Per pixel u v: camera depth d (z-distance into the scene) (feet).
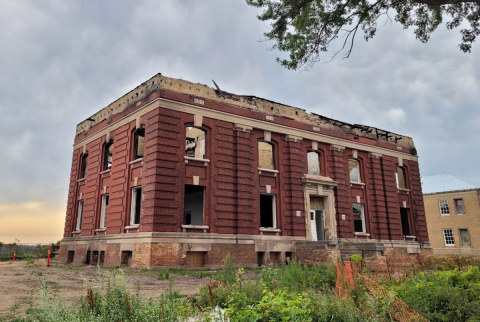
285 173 82.53
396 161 107.34
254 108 80.53
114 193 75.82
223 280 30.99
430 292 24.07
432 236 157.38
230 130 75.87
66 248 89.30
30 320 21.54
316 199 88.12
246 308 21.43
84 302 19.47
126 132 76.79
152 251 61.11
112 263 69.62
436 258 55.42
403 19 49.55
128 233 68.23
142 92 74.28
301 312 20.31
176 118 69.31
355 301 23.80
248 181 75.56
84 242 81.87
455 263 50.31
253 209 75.25
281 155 83.20
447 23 48.67
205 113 73.05
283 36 48.60
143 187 66.90
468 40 48.42
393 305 21.98
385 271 44.93
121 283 19.62
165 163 66.13
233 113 76.69
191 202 88.28
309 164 97.30
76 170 95.91
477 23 47.26
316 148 89.86
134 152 75.20
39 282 41.32
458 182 158.20
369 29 48.67
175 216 65.31
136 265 63.10
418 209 109.50
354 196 94.89
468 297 23.63
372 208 98.02
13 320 22.27
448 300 23.07
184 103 70.74
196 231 67.15
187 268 64.08
